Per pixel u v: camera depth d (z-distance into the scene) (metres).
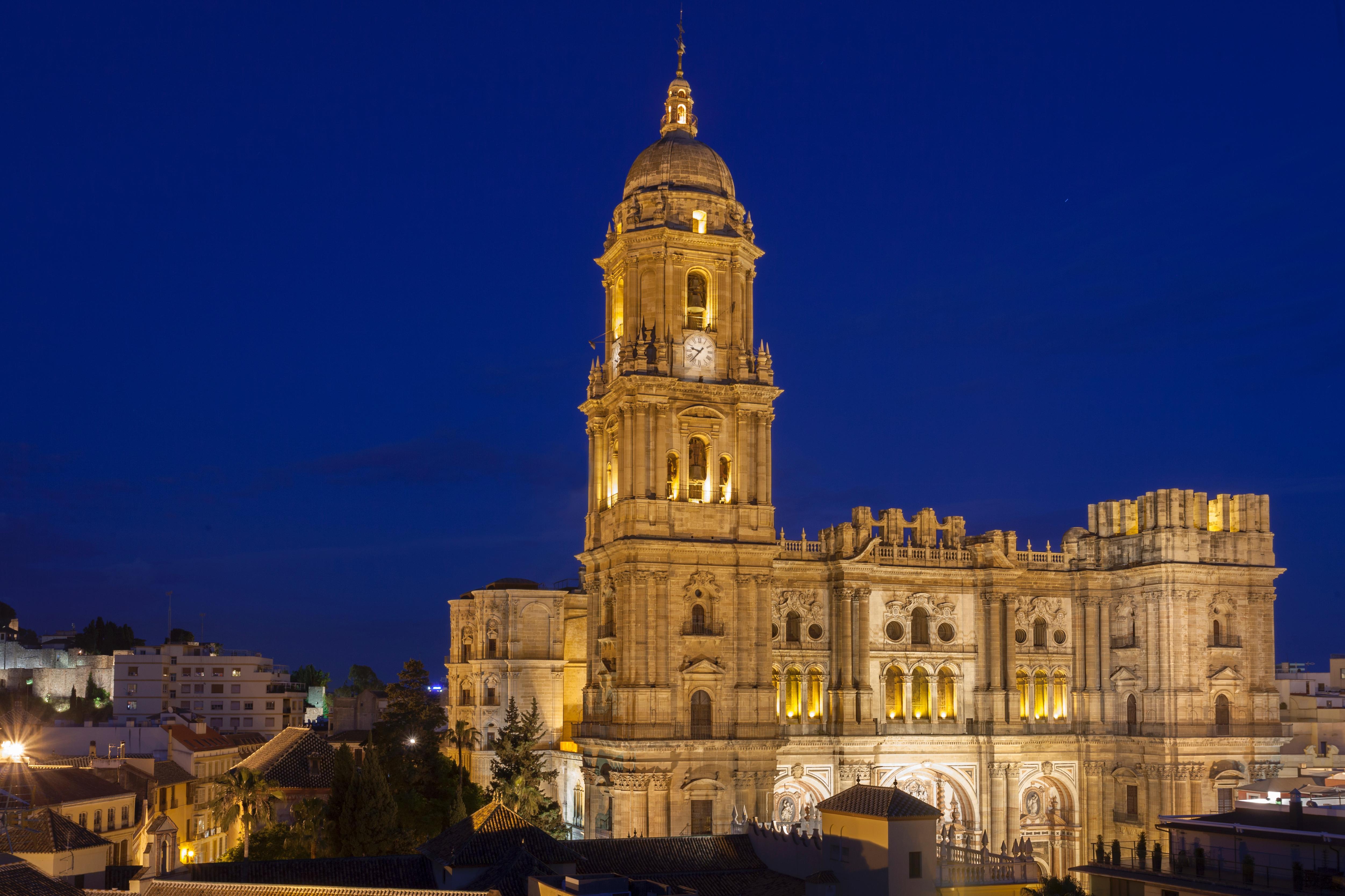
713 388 113.69
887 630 120.81
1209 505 127.62
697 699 109.75
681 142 120.00
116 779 125.25
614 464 118.81
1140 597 124.56
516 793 113.69
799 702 118.31
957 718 122.44
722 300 116.00
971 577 124.00
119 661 194.50
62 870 89.69
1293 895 64.75
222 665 198.50
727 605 111.62
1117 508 130.00
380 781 96.44
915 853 77.19
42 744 146.38
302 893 69.56
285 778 138.25
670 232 113.44
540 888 69.69
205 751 150.12
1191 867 72.00
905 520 123.50
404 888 76.44
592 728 114.06
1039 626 127.69
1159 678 121.69
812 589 120.00
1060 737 124.12
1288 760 128.38
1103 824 124.62
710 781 107.50
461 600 144.38
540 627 137.00
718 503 112.81
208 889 71.62
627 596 109.25
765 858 88.25
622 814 105.50
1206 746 120.56
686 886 82.38
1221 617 125.38
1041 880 80.44
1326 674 167.75
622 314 119.75
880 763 118.00
